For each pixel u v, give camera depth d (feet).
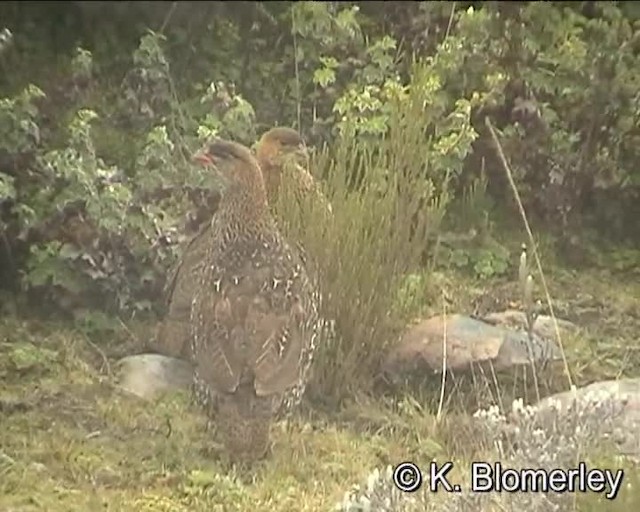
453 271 50.88
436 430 42.47
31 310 47.29
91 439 41.55
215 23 58.95
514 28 55.88
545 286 46.11
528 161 53.47
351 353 44.04
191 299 44.32
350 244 44.21
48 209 47.96
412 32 57.82
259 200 41.55
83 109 54.08
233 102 53.26
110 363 45.21
